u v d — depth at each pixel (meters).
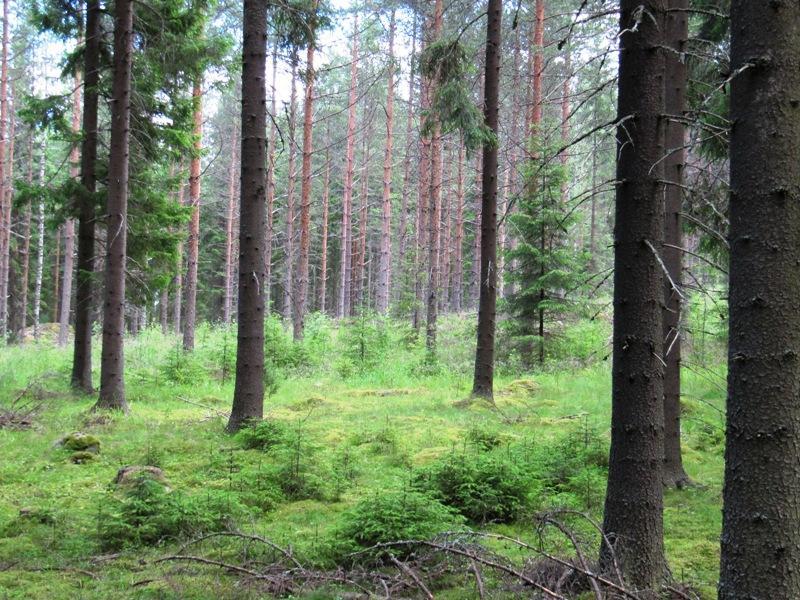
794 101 3.08
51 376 16.55
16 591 4.76
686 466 9.05
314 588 4.64
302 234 24.05
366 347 20.50
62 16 15.05
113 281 13.00
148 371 19.05
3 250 30.09
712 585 5.00
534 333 19.44
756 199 3.11
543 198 17.95
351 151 33.97
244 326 10.91
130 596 4.68
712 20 10.26
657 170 4.57
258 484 7.58
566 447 8.76
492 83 13.52
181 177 16.34
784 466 3.04
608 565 4.57
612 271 4.84
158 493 6.36
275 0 11.38
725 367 15.16
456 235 35.56
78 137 14.80
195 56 15.42
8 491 7.55
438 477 7.09
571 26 4.34
